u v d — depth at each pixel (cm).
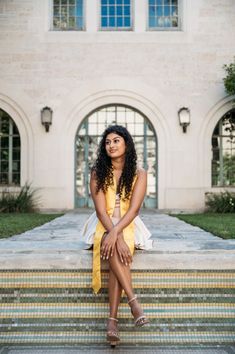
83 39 1399
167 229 654
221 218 997
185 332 336
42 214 1220
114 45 1402
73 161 1396
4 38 1396
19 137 1418
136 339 334
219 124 1433
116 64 1398
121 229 319
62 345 329
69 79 1397
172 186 1391
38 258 342
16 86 1391
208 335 334
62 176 1388
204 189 1388
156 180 1423
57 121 1391
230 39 1400
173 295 340
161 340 333
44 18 1403
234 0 1403
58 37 1398
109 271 319
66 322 338
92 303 339
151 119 1401
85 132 1430
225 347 323
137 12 1408
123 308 337
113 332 298
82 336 335
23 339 332
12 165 1414
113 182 349
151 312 338
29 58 1395
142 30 1407
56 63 1397
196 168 1391
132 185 346
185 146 1391
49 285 341
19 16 1400
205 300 339
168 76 1397
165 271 342
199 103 1393
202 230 630
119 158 351
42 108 1389
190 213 1352
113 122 1430
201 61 1397
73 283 341
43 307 339
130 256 313
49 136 1389
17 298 339
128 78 1398
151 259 342
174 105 1394
